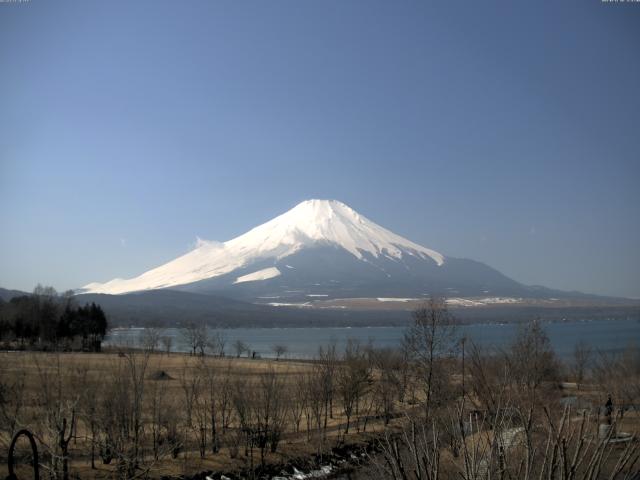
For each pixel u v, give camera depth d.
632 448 13.96
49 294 176.00
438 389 48.62
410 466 16.09
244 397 51.38
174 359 116.94
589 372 77.00
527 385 37.56
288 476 44.06
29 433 12.75
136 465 36.66
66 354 95.75
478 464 14.97
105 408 41.62
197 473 40.84
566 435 15.14
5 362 45.53
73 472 36.38
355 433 53.25
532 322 89.00
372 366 73.31
